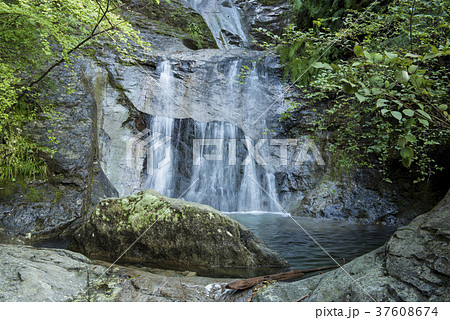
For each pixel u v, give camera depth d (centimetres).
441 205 238
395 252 216
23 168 505
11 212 461
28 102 552
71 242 408
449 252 196
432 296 185
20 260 269
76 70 660
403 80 160
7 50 504
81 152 558
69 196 516
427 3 380
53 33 470
